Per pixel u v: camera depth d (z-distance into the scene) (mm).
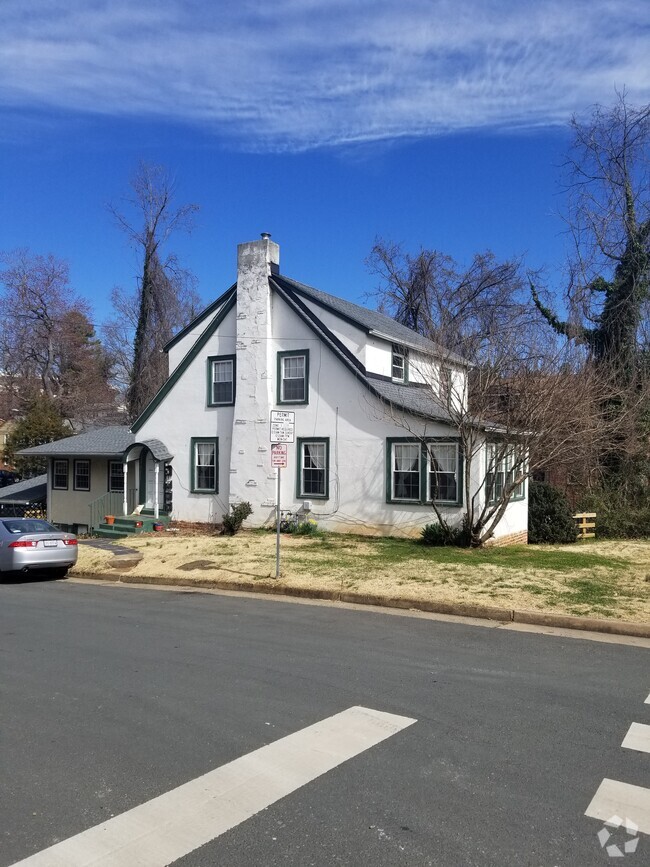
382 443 18719
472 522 16000
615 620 8852
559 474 23516
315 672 7000
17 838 3795
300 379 20453
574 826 3883
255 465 20891
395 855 3588
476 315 37844
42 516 29359
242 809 4094
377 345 20328
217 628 9203
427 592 10758
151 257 40375
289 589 11758
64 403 46938
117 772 4625
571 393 15320
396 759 4805
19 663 7477
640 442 21922
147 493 23891
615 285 25578
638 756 4871
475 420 15680
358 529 19016
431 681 6680
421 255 40469
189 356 23031
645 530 21344
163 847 3686
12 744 5148
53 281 47969
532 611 9422
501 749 4988
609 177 26219
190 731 5363
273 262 21422
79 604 11352
